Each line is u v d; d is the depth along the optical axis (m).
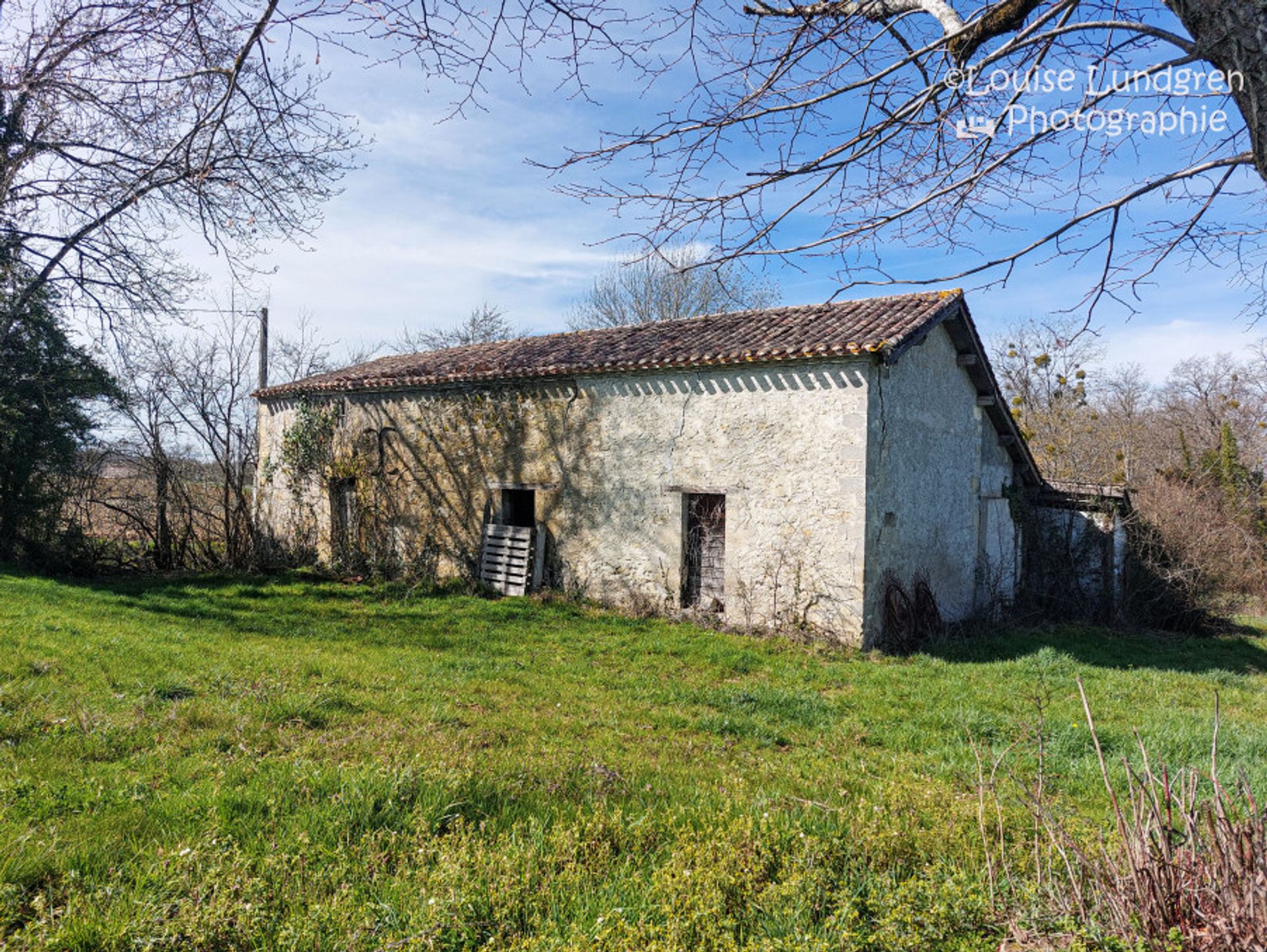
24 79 5.20
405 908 3.17
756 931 3.15
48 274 11.98
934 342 13.05
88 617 10.35
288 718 6.14
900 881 3.58
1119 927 2.91
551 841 3.79
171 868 3.31
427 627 11.52
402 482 16.08
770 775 5.41
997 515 15.48
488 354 16.92
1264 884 2.71
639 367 12.73
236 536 17.20
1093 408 28.41
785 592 11.37
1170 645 13.29
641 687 8.47
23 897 3.11
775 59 3.78
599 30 3.68
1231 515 17.56
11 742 5.07
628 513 13.01
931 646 11.48
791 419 11.47
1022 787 4.74
